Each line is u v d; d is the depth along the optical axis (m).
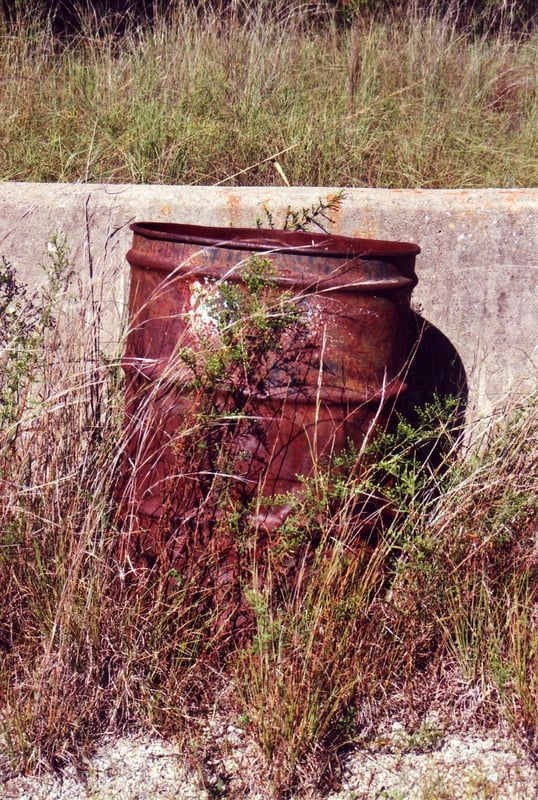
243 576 3.10
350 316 3.00
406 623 3.13
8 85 6.05
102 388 3.38
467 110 6.25
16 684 3.00
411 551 3.14
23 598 3.14
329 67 6.70
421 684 3.16
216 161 5.03
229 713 3.01
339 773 2.86
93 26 7.70
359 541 3.18
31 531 3.11
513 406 3.64
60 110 5.70
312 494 3.02
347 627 2.99
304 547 3.07
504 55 7.43
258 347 2.96
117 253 3.78
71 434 3.25
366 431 3.12
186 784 2.79
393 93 6.14
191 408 3.02
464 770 2.90
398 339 3.17
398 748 2.96
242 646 3.14
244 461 3.03
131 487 3.14
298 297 2.94
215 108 5.67
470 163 5.43
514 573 3.26
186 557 3.11
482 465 3.33
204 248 2.99
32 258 3.80
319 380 2.98
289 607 2.98
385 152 5.34
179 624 3.09
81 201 3.77
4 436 3.14
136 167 4.88
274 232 3.48
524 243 3.80
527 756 2.94
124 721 2.98
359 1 8.10
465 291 3.84
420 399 3.89
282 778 2.78
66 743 2.85
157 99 5.65
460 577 3.26
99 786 2.78
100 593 2.99
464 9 8.45
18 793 2.75
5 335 3.61
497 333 3.87
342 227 3.78
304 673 2.83
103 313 3.79
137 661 3.01
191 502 3.08
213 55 6.38
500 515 3.19
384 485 3.30
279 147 5.12
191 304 3.01
